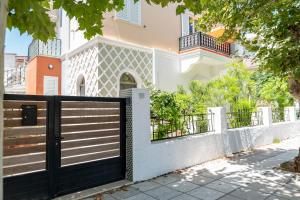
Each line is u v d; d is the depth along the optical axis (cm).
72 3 325
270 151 803
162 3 351
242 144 812
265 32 573
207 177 535
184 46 1220
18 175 384
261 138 906
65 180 437
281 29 540
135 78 1034
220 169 595
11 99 387
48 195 414
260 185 482
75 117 457
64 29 1197
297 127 1176
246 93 1084
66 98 444
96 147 484
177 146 592
